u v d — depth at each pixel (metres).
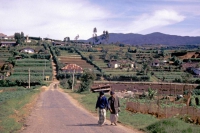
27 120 19.91
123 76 109.06
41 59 140.62
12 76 108.44
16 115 22.70
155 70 126.25
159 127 14.84
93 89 71.94
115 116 17.25
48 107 30.64
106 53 170.50
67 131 14.95
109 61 148.50
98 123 17.08
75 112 25.55
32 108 29.44
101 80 108.94
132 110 27.41
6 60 129.25
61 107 30.69
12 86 95.00
